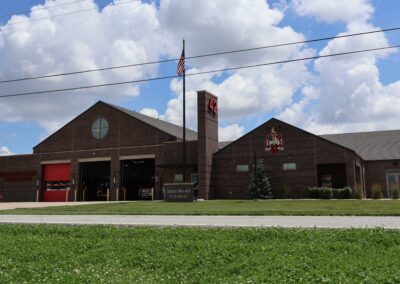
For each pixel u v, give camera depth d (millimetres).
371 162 48031
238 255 10117
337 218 19281
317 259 9281
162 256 10289
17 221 20609
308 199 39938
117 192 52781
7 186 59656
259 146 44781
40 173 57875
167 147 49344
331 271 8062
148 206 31547
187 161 47781
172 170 49062
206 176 44938
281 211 23000
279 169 43562
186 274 8688
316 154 42406
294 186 42781
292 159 43219
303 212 22109
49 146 57906
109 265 9633
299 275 7922
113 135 54125
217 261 9562
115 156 53625
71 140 56688
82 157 55625
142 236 13961
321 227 14523
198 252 10562
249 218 20234
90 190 55406
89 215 24641
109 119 54688
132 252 10961
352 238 11781
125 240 13156
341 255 9797
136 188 52500
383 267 8266
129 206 32125
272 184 43562
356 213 20875
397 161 47000
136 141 52625
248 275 8328
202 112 46000
